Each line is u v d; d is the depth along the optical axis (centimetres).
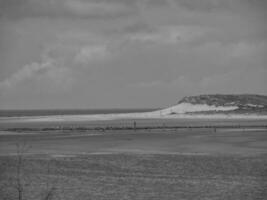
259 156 6066
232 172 4738
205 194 3738
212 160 5612
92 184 4094
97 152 6738
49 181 4197
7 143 8575
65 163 5378
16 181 4150
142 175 4562
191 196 3669
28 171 4738
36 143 8594
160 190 3869
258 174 4619
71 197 3612
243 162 5434
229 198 3606
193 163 5372
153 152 6706
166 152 6706
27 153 6538
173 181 4250
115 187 3975
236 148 7400
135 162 5472
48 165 5181
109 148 7456
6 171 4684
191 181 4253
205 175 4572
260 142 8619
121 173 4684
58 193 3728
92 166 5144
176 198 3603
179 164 5303
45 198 3506
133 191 3831
